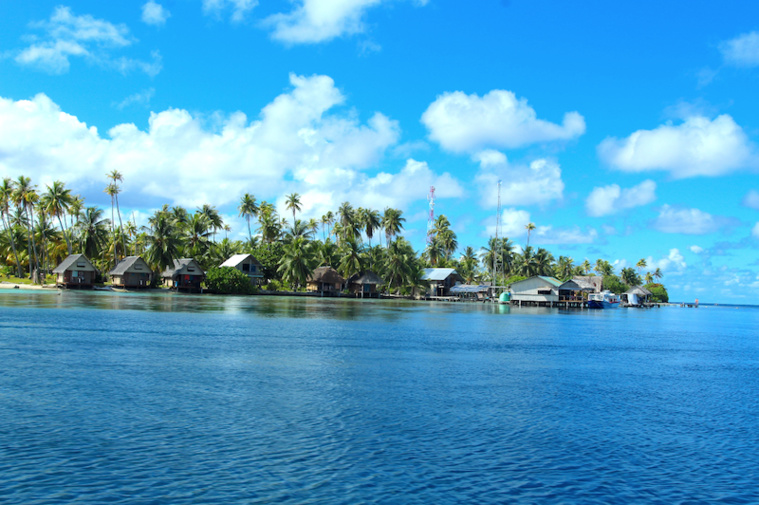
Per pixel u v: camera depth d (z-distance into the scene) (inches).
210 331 1424.7
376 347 1201.4
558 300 4867.1
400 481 406.0
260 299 3878.0
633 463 468.4
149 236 4345.5
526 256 6437.0
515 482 413.7
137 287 4318.4
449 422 573.3
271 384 738.8
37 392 643.5
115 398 626.5
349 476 411.5
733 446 526.0
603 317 3324.3
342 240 5826.8
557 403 684.7
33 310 1921.8
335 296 5280.5
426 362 998.4
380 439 505.7
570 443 516.7
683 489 414.0
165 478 395.5
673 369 1041.5
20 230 4763.8
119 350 1011.3
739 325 3011.8
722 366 1114.7
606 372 965.8
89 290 4109.3
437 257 6486.2
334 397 671.1
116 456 437.4
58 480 385.7
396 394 700.0
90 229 4318.4
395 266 5285.4
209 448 464.4
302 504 359.6
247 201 5689.0
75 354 944.3
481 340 1461.6
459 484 405.1
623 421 607.8
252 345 1159.0
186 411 580.7
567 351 1278.3
